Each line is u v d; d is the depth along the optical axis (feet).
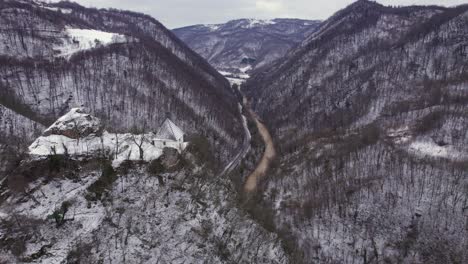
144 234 172.65
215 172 289.12
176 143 263.70
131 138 226.99
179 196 201.57
